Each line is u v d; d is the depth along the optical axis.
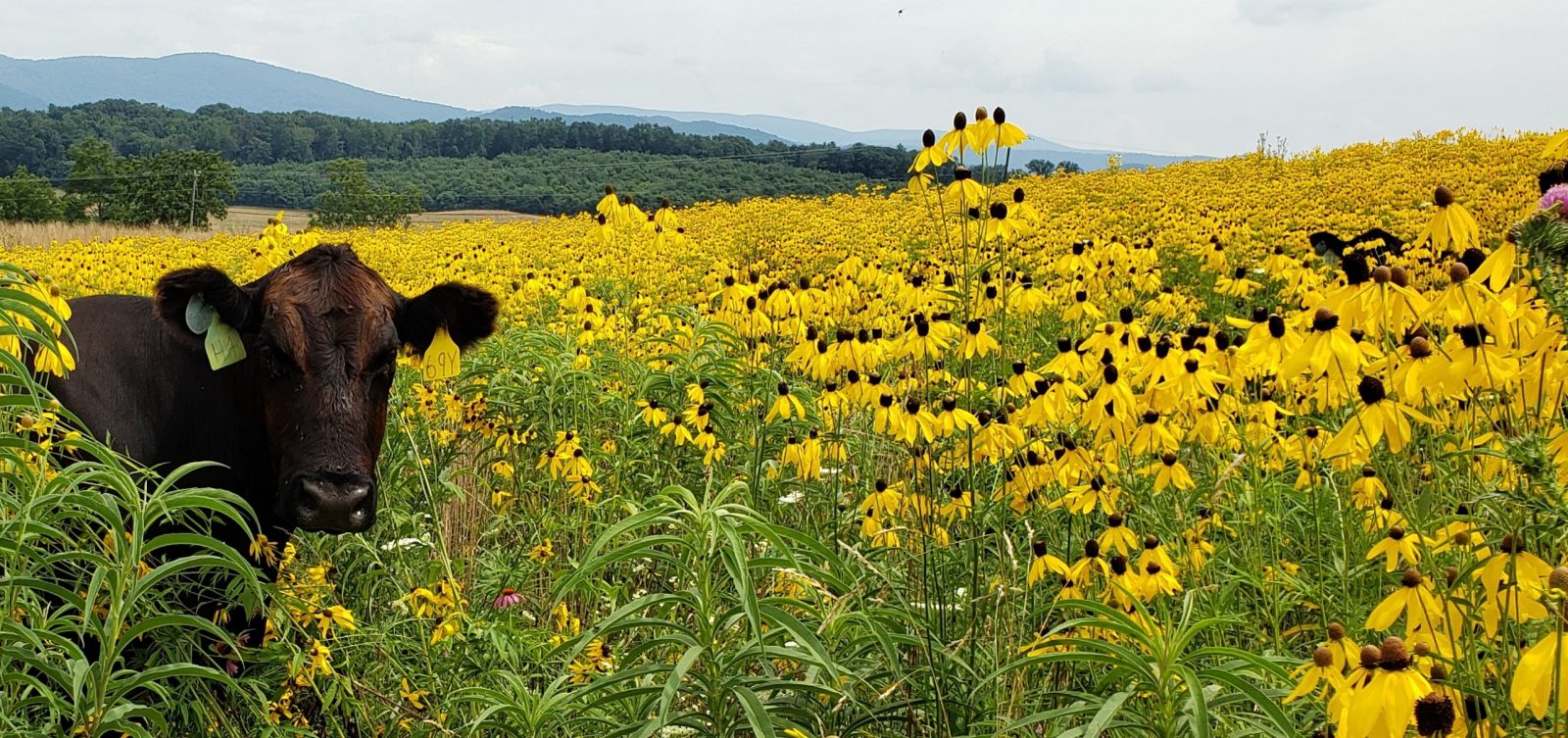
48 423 3.70
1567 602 1.96
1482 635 2.77
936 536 4.43
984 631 3.93
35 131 98.69
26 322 3.68
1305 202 20.73
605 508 5.55
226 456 4.64
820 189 61.62
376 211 55.53
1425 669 2.58
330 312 4.34
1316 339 3.14
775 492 5.72
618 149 100.38
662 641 2.93
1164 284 13.40
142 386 4.62
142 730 2.98
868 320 8.84
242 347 4.41
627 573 5.31
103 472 2.98
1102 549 3.82
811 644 2.80
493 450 6.83
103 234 38.25
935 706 3.34
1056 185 29.14
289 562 4.71
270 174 85.75
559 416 6.83
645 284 15.22
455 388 7.11
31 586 2.92
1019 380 5.27
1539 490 2.62
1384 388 3.09
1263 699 2.61
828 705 3.35
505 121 106.94
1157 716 2.80
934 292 6.94
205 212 57.97
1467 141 29.52
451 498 6.23
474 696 3.57
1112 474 4.40
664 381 6.69
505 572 5.07
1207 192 24.73
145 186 56.84
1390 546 3.28
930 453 4.53
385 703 4.05
